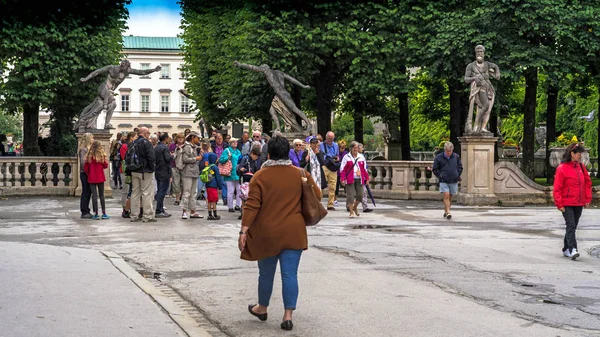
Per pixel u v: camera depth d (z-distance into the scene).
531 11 29.19
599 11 29.73
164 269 11.50
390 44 33.59
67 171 28.66
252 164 19.00
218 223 18.14
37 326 7.46
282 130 30.36
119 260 11.93
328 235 15.77
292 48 33.81
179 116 119.12
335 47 34.75
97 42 34.72
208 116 51.38
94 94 35.38
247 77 36.28
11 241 14.45
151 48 117.88
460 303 9.05
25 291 9.21
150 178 18.30
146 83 118.19
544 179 40.84
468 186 24.97
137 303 8.62
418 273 11.13
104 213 19.14
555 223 18.61
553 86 31.80
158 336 7.18
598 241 15.23
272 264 7.96
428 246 14.07
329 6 34.34
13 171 28.31
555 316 8.48
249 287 10.05
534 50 29.64
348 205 20.11
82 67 34.41
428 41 33.09
